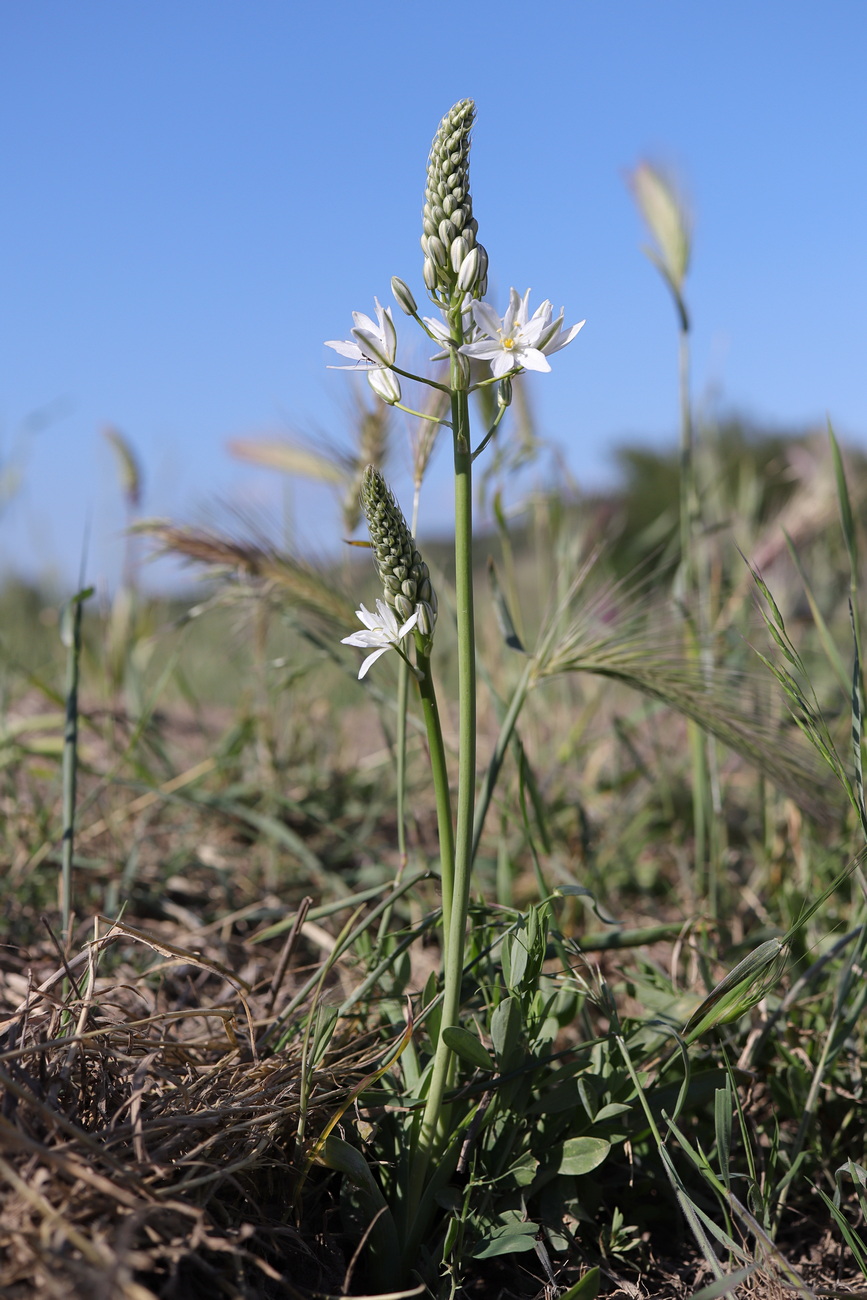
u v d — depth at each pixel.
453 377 0.46
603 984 0.55
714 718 0.62
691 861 0.91
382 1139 0.52
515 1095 0.51
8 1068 0.46
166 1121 0.46
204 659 1.47
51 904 0.75
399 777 0.60
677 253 0.76
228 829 0.96
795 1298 0.48
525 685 0.60
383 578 0.46
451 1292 0.48
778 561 0.96
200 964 0.53
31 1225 0.41
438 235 0.46
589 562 0.62
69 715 0.64
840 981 0.57
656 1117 0.54
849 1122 0.58
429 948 0.74
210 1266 0.44
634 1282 0.52
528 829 0.60
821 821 0.65
